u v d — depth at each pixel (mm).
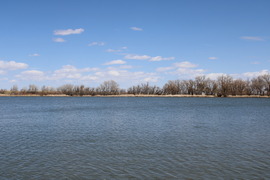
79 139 29234
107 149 24281
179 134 32625
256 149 24453
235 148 24812
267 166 19219
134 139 29234
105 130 36125
